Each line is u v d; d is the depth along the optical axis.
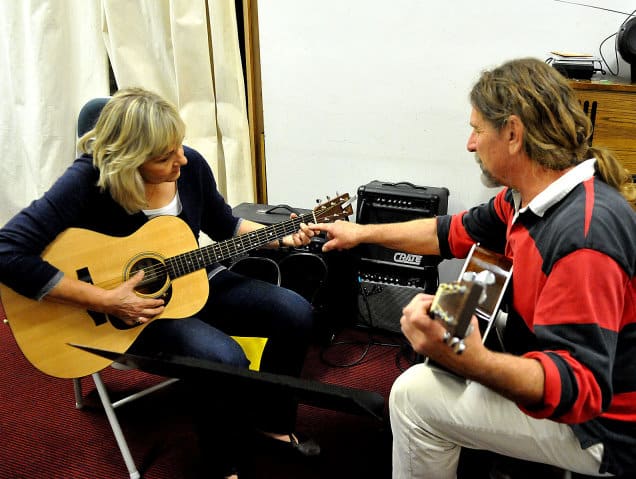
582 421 1.03
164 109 1.47
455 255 1.62
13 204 3.18
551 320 1.05
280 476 1.65
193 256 1.64
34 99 2.87
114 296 1.51
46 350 1.51
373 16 2.29
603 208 1.06
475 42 2.19
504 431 1.20
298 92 2.52
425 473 1.33
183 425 1.88
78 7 2.77
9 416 1.93
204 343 1.53
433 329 0.93
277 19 2.44
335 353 2.27
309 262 2.14
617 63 2.07
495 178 1.25
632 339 1.10
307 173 2.64
